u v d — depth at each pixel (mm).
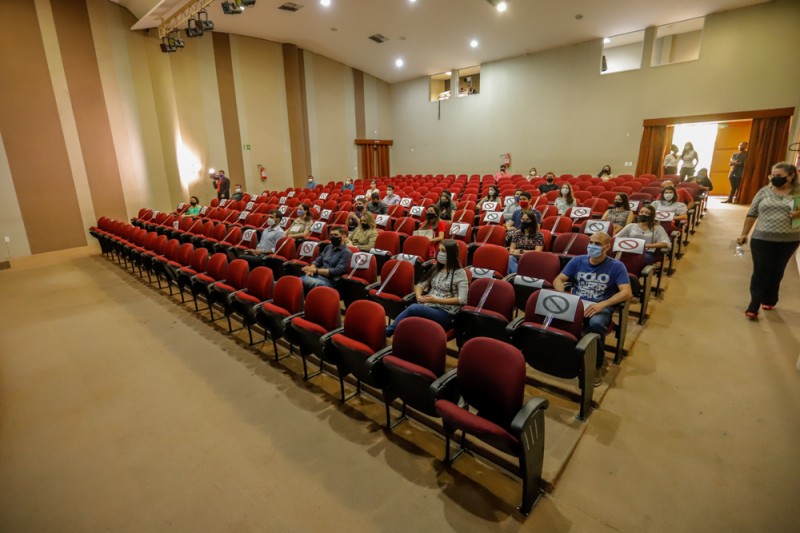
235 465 2385
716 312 3955
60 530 2002
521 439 1778
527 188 9281
